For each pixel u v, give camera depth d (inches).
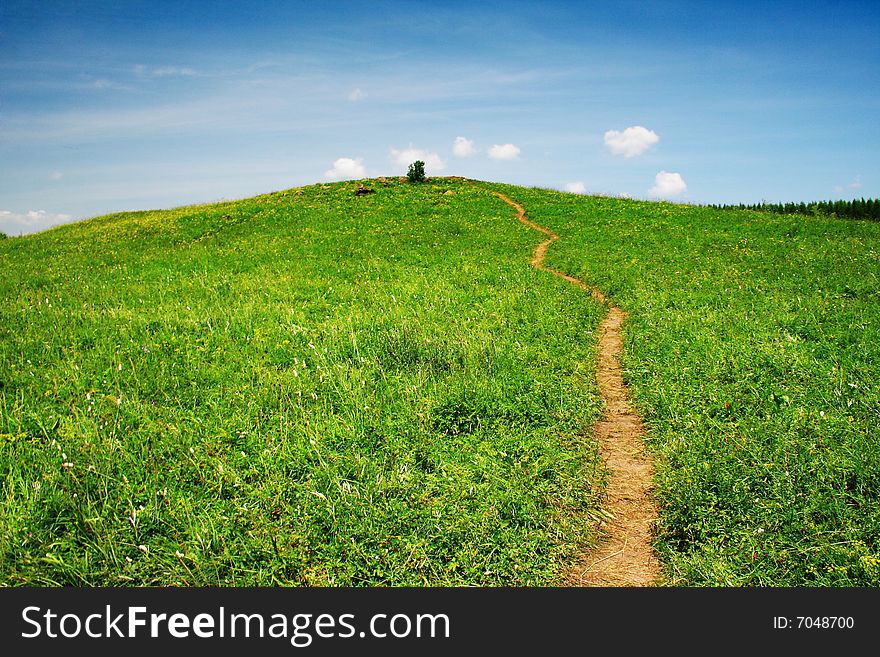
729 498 212.4
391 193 1779.0
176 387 318.0
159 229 1262.3
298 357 375.2
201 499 213.6
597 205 1563.7
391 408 289.6
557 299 575.2
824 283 592.1
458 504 212.5
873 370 323.3
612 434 292.2
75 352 375.6
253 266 834.8
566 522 210.4
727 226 1150.3
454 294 598.2
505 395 309.0
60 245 1125.7
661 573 189.2
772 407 288.0
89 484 215.8
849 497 210.5
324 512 204.7
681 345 404.5
